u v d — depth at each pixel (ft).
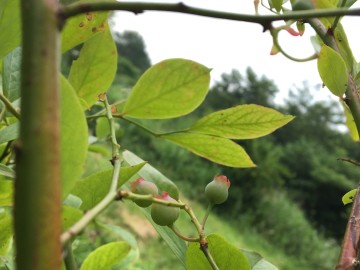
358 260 0.43
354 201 0.47
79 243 1.14
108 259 0.45
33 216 0.21
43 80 0.22
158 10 0.29
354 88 0.54
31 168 0.21
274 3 0.55
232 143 0.51
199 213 7.45
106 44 0.54
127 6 0.28
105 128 1.00
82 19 0.48
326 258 8.56
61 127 0.29
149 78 0.44
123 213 4.76
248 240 8.01
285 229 8.77
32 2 0.23
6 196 0.46
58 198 0.22
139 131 8.29
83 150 0.29
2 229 0.48
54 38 0.23
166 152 8.55
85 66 0.54
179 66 0.44
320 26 0.56
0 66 0.58
